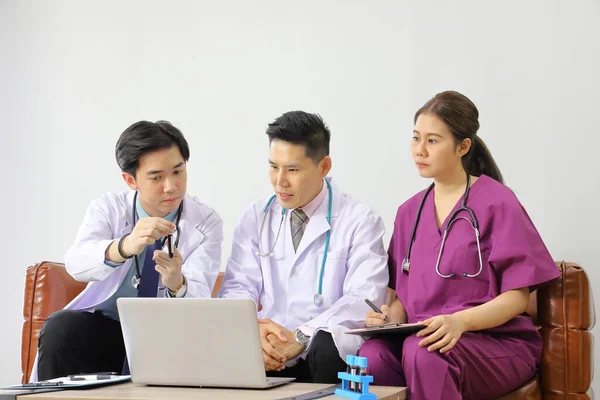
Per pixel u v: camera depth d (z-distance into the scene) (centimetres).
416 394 163
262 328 188
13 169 307
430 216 197
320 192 214
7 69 311
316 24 279
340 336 185
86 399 137
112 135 298
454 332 168
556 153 250
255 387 152
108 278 210
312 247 211
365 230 209
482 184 194
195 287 201
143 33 299
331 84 276
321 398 140
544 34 253
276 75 282
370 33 272
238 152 285
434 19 265
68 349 197
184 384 157
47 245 301
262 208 222
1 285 305
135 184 206
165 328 155
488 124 257
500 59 257
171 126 205
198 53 292
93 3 305
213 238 220
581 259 245
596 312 244
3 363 302
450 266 188
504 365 178
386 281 203
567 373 192
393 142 267
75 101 304
